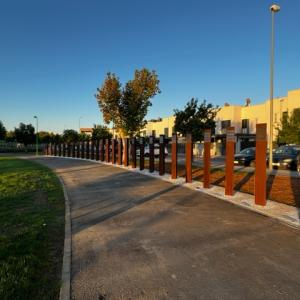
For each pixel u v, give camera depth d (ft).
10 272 15.33
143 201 33.40
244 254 18.10
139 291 13.94
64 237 21.42
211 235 21.58
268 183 42.73
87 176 58.34
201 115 97.14
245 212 28.12
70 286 14.39
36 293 13.60
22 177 56.39
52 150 166.81
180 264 16.80
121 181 50.14
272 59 65.21
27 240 20.30
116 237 21.42
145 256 17.98
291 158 64.90
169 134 198.80
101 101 90.99
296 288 14.07
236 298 13.25
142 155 68.23
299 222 24.29
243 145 141.08
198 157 122.21
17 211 28.94
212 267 16.37
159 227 23.65
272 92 65.41
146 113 92.53
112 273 15.79
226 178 35.94
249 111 152.97
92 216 27.17
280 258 17.49
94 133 206.28
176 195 36.70
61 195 37.52
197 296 13.44
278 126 120.47
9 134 289.12
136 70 90.22
